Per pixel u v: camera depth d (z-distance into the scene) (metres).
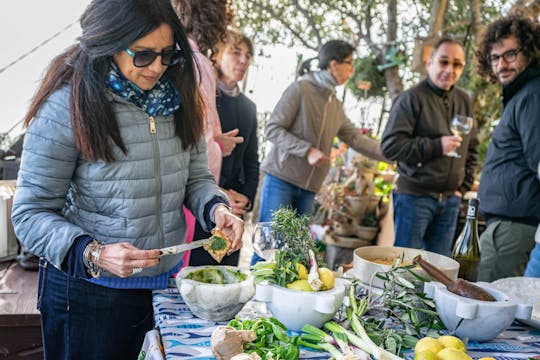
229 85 2.59
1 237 2.46
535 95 2.19
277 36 6.15
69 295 1.40
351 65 3.34
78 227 1.26
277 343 1.08
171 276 1.60
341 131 3.62
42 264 1.44
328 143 3.41
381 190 4.46
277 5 6.12
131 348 1.49
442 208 3.08
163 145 1.41
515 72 2.33
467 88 4.53
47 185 1.29
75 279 1.40
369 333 1.15
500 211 2.33
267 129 3.24
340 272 1.44
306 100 3.25
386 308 1.28
